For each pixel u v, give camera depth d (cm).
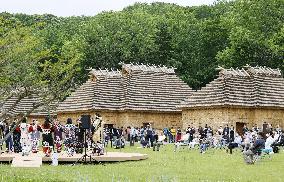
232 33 7862
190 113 5528
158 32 9138
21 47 2984
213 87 5369
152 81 5991
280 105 5384
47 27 10456
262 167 2703
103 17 9281
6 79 2150
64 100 6175
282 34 7469
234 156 3412
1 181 1827
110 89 5781
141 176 2250
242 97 5262
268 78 5547
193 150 4028
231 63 7844
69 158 2912
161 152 3850
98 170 2505
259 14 8062
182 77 8538
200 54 8812
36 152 3306
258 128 4972
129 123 5653
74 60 4881
